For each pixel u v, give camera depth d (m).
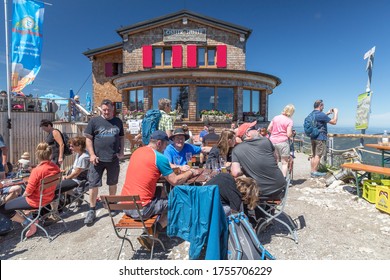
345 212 4.64
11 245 4.04
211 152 5.16
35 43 10.27
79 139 5.45
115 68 19.83
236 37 17.33
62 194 5.28
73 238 4.18
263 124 15.59
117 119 5.06
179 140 4.86
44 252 3.78
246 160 3.73
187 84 14.49
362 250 3.38
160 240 3.68
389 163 6.67
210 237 2.77
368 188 5.00
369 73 7.10
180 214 2.94
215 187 2.81
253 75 14.95
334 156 8.05
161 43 17.11
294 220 4.39
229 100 15.24
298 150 14.91
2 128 10.45
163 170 3.45
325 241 3.66
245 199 3.27
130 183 3.51
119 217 4.91
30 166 6.71
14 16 9.98
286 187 3.73
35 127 11.37
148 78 14.61
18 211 4.54
